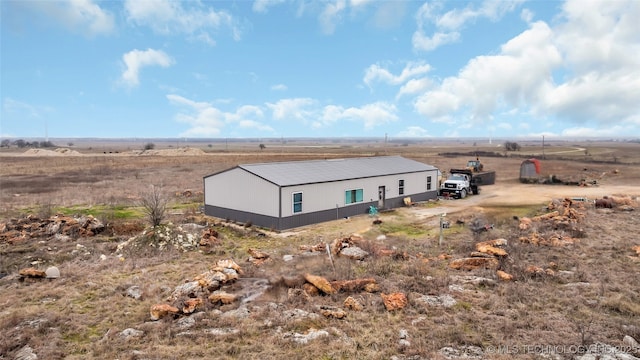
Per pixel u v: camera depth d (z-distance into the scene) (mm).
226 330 9805
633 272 14086
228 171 26906
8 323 10297
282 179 24703
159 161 79250
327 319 10445
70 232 21938
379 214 29219
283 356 8477
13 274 15125
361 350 8859
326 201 26562
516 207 31156
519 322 10078
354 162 33406
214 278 12797
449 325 10039
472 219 25469
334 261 15375
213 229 23641
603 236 19688
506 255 15633
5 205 31000
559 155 96375
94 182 46312
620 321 10047
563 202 29734
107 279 14312
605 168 62531
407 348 8812
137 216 27359
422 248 18531
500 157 91562
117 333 9812
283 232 23578
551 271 13898
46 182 46031
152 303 11891
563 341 9000
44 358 8516
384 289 12516
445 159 85562
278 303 11422
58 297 12633
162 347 8953
